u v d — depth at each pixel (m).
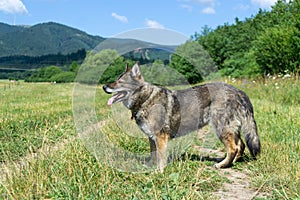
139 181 1.97
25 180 1.77
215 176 2.07
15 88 9.93
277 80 6.42
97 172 1.99
